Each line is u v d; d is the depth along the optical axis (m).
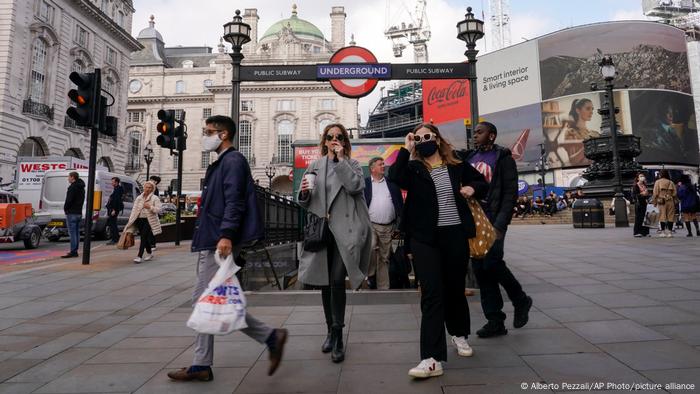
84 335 3.57
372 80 6.27
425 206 2.84
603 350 2.90
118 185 13.23
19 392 2.42
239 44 6.25
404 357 2.94
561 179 42.19
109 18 36.91
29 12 28.73
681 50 42.88
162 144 11.19
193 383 2.54
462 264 2.84
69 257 9.29
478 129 3.73
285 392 2.39
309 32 63.84
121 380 2.60
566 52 43.16
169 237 14.83
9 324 3.94
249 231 2.67
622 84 41.03
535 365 2.69
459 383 2.45
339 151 3.14
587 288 4.91
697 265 6.16
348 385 2.47
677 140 40.72
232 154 2.79
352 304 4.54
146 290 5.57
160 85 66.75
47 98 30.42
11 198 13.12
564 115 42.53
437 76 6.19
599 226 15.59
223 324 2.33
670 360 2.67
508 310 4.14
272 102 63.53
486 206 3.54
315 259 3.11
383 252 5.48
